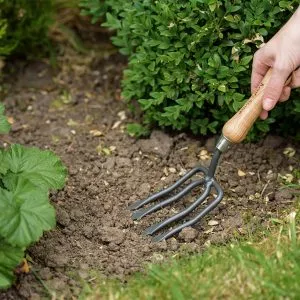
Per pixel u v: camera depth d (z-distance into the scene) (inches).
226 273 119.2
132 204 143.9
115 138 165.8
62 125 171.8
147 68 151.9
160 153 158.1
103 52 194.4
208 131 162.6
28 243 115.1
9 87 184.2
